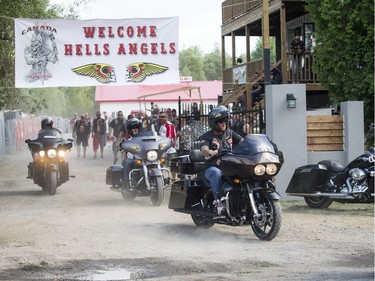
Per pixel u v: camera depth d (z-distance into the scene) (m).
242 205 18.72
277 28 54.94
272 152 18.30
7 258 16.02
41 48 32.47
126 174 26.98
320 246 17.48
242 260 15.73
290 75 44.16
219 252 16.75
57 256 16.25
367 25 33.09
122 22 32.66
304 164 27.81
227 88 54.72
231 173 18.41
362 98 34.31
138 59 32.72
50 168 30.00
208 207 19.92
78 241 18.31
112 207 25.75
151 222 21.84
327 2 34.00
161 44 32.66
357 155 28.27
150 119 38.03
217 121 19.25
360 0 33.56
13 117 71.19
